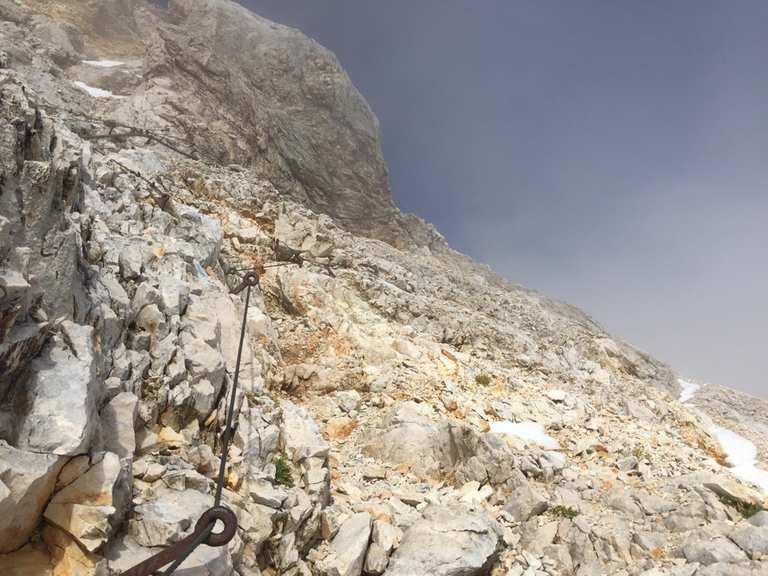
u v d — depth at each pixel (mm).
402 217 53438
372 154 52125
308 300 21250
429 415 15516
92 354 6637
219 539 5312
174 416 8367
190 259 12922
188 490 7078
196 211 17547
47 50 45625
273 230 28109
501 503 12367
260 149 43188
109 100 39719
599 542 10766
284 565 7750
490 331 28047
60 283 6883
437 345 22500
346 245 32125
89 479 5828
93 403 6305
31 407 5773
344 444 14109
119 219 12633
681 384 40062
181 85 41938
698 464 17172
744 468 21234
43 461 5453
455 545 8969
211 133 39469
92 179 13453
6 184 6387
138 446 7578
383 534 9180
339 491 10930
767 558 9688
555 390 21766
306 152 47750
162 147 35188
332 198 48125
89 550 5504
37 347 6172
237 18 51562
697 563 9750
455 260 54000
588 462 15539
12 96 6973
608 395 25328
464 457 13461
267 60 49969
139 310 9258
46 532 5637
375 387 17125
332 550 8625
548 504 12031
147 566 5059
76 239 7965
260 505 7918
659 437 19547
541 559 10273
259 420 9758
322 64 51688
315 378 16703
